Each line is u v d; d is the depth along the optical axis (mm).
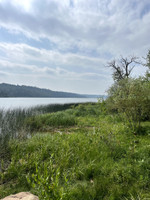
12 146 4223
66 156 3250
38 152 3668
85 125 8000
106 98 9977
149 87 6445
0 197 2227
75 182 2525
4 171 3072
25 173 2887
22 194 2072
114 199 2078
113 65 20469
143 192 2178
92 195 2127
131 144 4191
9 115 10148
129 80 7398
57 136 5102
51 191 1941
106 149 3809
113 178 2555
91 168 2852
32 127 7984
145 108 5438
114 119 8641
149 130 5562
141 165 2908
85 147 3959
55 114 10609
